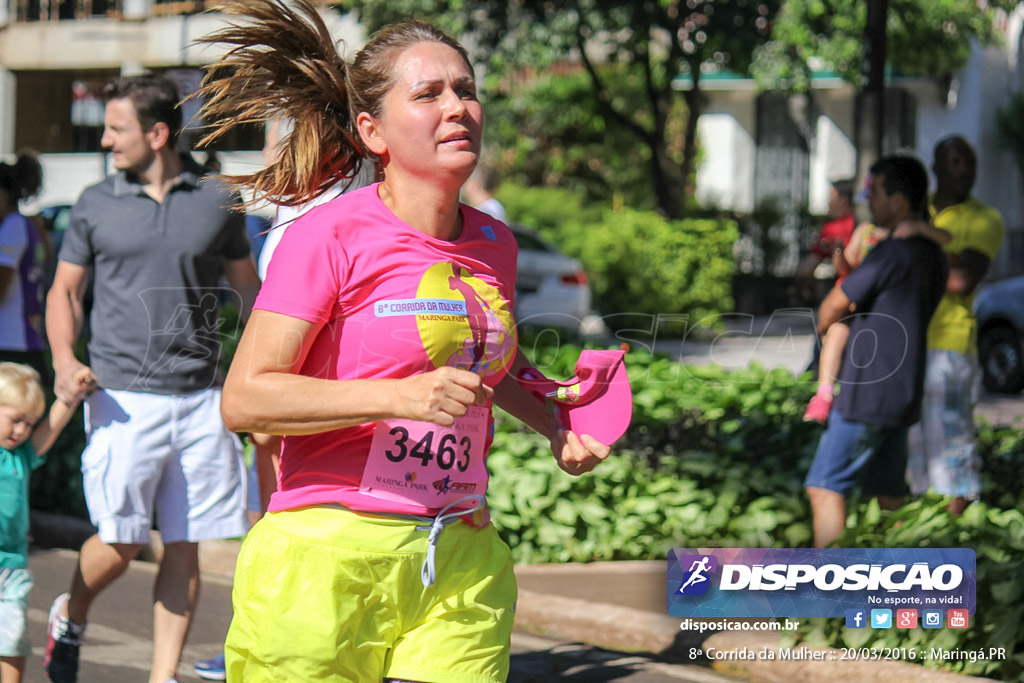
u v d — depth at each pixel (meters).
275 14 9.56
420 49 8.90
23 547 14.24
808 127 83.62
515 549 21.94
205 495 15.05
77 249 14.98
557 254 60.47
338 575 8.66
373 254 8.73
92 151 93.75
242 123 9.95
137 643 18.59
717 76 85.38
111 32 90.00
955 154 20.80
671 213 72.25
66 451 26.48
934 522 17.39
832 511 18.28
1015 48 80.69
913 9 66.19
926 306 18.09
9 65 92.62
